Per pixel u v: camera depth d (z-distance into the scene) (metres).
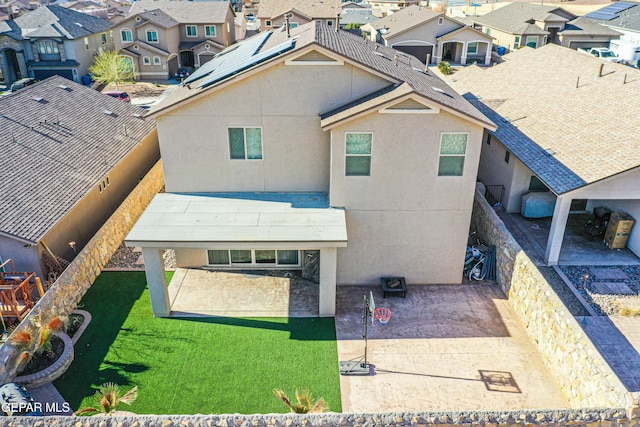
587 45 55.59
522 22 58.00
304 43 16.17
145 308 16.67
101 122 25.23
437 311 16.66
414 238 17.39
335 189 16.61
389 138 15.82
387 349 14.90
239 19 68.19
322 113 16.83
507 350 14.91
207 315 16.33
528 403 12.99
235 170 17.61
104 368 14.00
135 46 51.25
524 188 22.34
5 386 12.31
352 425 10.55
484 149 25.58
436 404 12.95
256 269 18.95
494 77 30.19
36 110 23.16
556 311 13.79
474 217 21.16
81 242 19.77
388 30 53.78
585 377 12.23
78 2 84.25
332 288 15.87
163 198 17.58
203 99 16.45
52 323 14.01
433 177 16.45
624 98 21.27
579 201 22.61
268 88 16.36
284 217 16.28
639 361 14.11
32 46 49.81
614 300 16.64
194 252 18.69
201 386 13.44
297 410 11.16
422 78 19.41
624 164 16.80
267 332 15.55
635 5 63.50
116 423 10.62
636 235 19.19
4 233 15.62
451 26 51.88
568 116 21.97
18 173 18.41
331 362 14.36
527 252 19.48
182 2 57.66
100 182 20.75
